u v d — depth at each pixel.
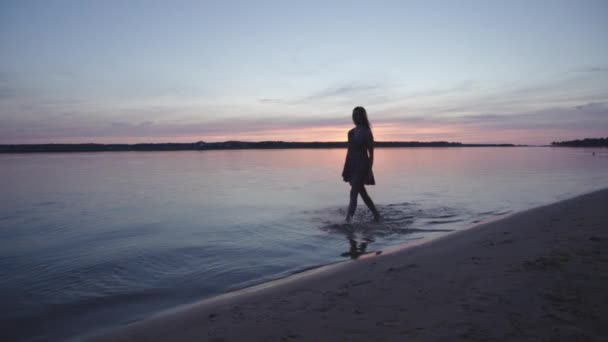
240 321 2.49
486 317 2.23
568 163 24.66
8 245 5.04
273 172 18.42
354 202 6.47
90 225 6.33
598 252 3.39
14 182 13.74
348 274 3.47
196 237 5.45
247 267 4.05
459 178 14.44
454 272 3.18
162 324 2.57
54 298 3.22
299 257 4.41
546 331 2.01
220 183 13.27
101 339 2.40
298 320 2.43
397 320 2.30
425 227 6.01
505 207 7.91
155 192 10.75
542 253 3.49
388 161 28.62
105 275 3.83
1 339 2.48
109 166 24.19
